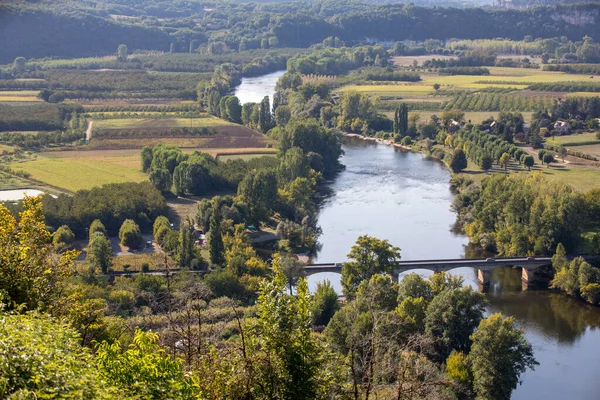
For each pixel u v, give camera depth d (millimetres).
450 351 135125
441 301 137125
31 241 78500
